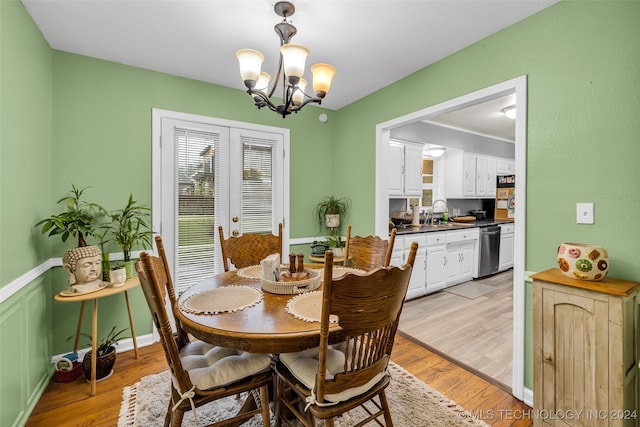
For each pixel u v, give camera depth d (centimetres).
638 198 144
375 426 160
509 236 506
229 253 229
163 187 271
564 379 144
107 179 246
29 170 183
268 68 262
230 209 304
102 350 215
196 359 145
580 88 163
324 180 367
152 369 221
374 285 108
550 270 165
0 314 145
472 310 334
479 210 578
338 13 185
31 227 186
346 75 272
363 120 327
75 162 233
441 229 395
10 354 154
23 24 175
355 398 123
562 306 145
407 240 357
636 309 136
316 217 362
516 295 191
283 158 336
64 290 212
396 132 401
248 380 135
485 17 187
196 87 284
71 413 174
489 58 207
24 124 176
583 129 162
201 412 172
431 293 391
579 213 163
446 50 228
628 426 132
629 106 147
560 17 171
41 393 191
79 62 234
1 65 149
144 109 261
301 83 193
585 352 137
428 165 500
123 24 197
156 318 125
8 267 154
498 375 211
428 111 252
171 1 175
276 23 196
